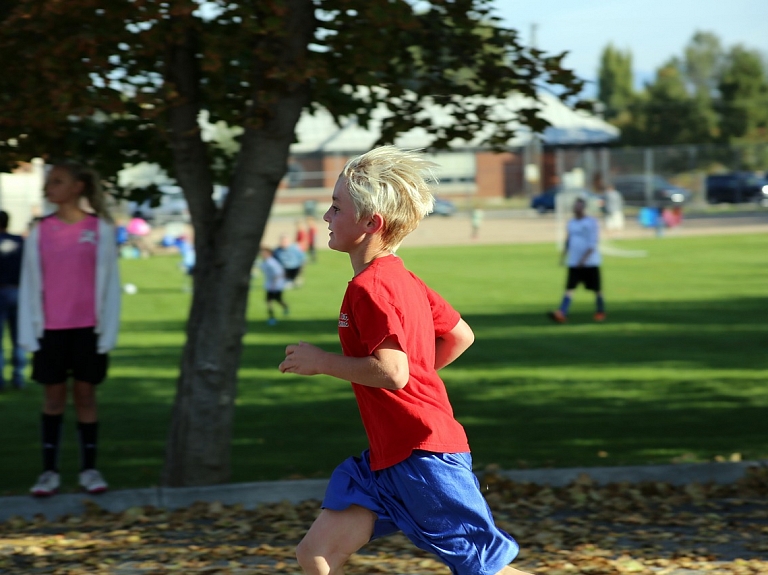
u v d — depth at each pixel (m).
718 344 25.84
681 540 10.14
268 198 11.91
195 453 12.01
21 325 11.08
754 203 92.25
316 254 68.12
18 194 74.88
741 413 17.58
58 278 11.02
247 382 21.73
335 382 21.77
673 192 91.56
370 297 5.96
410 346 6.13
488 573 6.24
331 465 14.30
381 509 6.26
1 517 11.23
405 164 6.27
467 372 22.28
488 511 6.31
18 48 11.02
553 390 20.06
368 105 13.88
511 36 13.17
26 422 17.89
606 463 13.90
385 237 6.26
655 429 16.39
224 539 10.34
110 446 15.99
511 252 63.31
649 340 26.78
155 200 14.27
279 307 37.56
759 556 9.55
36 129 12.27
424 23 13.12
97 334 11.18
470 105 13.72
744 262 51.41
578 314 32.94
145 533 10.59
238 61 12.62
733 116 152.88
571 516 11.21
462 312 33.88
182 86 11.75
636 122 155.50
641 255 57.19
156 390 20.91
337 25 11.56
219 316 11.99
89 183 11.21
